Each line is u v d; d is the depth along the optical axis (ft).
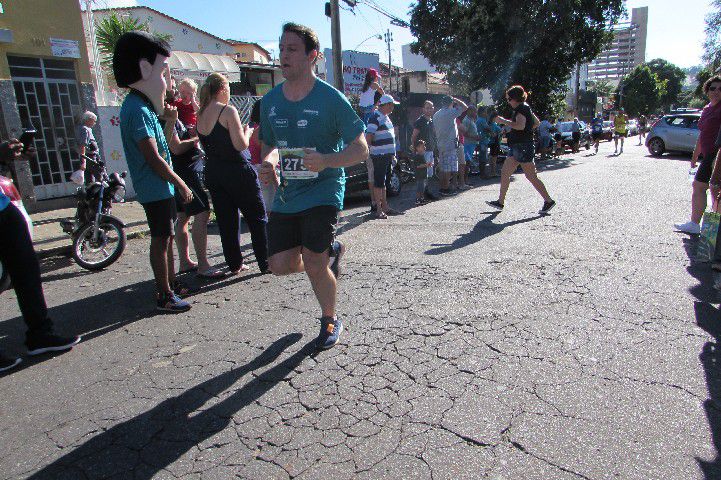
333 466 7.49
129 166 13.30
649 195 27.66
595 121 68.39
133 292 16.15
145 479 7.50
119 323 13.55
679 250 16.87
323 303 11.27
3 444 8.58
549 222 22.11
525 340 10.93
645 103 266.16
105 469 7.79
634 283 13.98
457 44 71.92
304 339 11.71
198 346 11.79
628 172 40.22
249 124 17.76
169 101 15.58
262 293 15.08
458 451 7.61
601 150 75.97
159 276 13.92
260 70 81.87
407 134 47.75
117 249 19.77
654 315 11.84
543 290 13.83
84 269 19.66
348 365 10.36
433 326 11.91
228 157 15.60
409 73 119.65
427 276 15.53
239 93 72.13
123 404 9.55
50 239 23.59
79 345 12.30
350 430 8.28
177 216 17.30
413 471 7.26
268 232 10.99
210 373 10.46
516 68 71.20
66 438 8.63
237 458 7.82
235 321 13.10
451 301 13.38
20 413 9.50
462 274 15.53
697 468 6.98
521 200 28.48
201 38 114.93
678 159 52.21
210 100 15.28
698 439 7.55
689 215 22.03
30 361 11.64
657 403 8.47
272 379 10.03
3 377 10.95
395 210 27.50
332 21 40.29
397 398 9.07
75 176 28.50
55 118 34.45
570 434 7.82
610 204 25.49
